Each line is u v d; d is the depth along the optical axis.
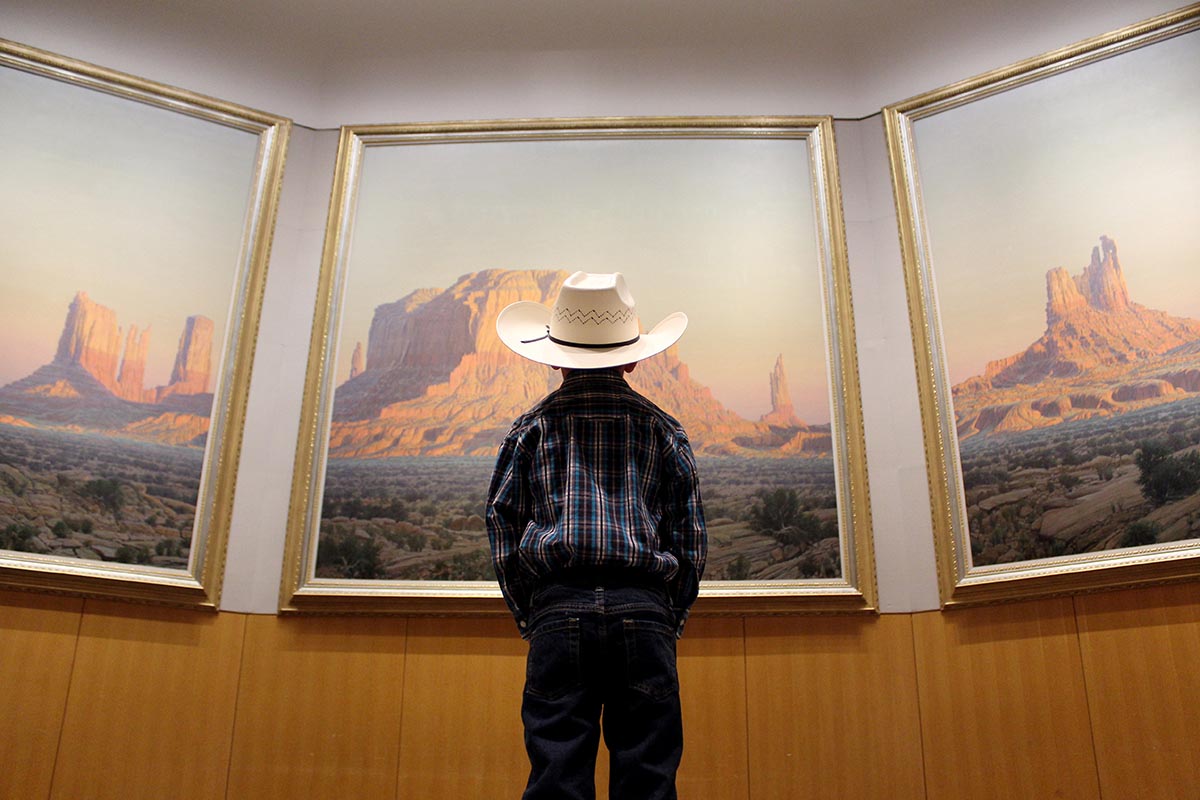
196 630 4.22
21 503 4.12
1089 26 4.64
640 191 4.99
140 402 4.44
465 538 4.41
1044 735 3.82
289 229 4.98
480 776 4.02
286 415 4.65
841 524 4.37
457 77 5.25
